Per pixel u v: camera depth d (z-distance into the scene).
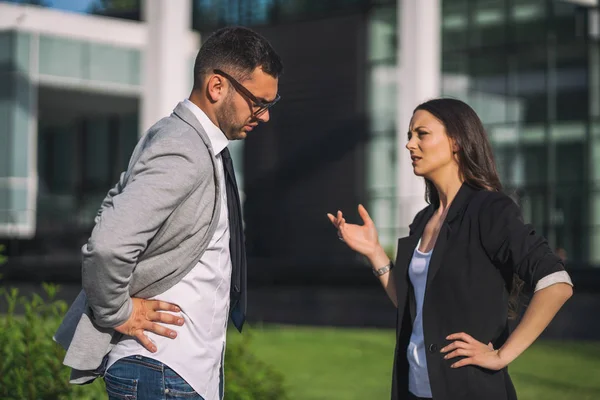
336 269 20.00
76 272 21.88
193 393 3.26
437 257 3.48
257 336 13.34
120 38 26.25
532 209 23.77
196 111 3.35
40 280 22.17
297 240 26.73
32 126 25.34
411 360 3.57
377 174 25.31
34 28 25.25
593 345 12.00
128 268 3.04
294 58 26.95
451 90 24.75
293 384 9.25
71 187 31.70
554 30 23.48
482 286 3.40
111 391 3.32
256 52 3.31
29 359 5.21
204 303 3.29
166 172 3.10
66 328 3.39
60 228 28.19
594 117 22.92
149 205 3.04
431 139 3.64
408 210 22.72
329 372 10.06
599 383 9.27
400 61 22.44
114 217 3.01
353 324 15.06
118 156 30.44
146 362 3.23
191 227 3.19
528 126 23.84
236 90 3.31
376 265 4.01
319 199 26.39
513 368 10.28
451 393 3.37
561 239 23.31
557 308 3.27
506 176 24.19
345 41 25.92
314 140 26.59
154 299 3.25
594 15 23.09
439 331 3.44
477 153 3.62
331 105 26.25
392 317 15.82
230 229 3.44
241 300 3.52
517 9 24.03
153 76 24.77
